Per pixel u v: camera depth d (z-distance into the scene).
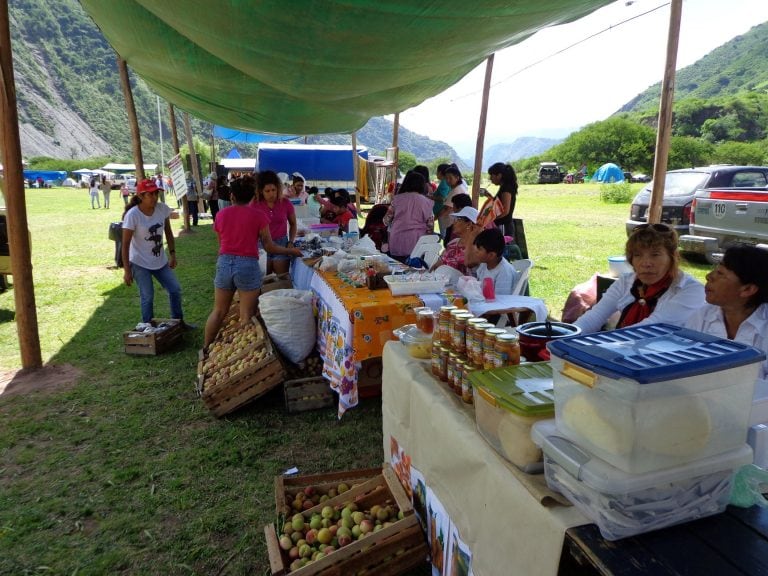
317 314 4.46
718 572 1.07
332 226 7.47
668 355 1.17
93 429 3.67
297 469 3.15
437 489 1.96
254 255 4.65
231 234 4.57
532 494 1.34
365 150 23.20
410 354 2.43
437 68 3.94
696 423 1.14
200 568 2.39
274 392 4.21
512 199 6.07
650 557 1.11
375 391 4.08
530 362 1.84
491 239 3.74
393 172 14.29
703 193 8.57
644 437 1.10
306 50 3.42
